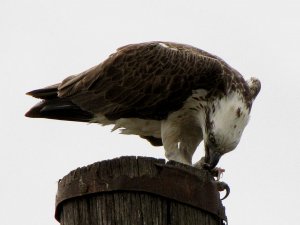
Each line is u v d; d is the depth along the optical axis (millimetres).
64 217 7754
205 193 7895
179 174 7734
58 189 7902
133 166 7582
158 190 7539
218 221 8109
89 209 7543
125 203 7449
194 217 7723
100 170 7590
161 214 7523
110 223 7391
